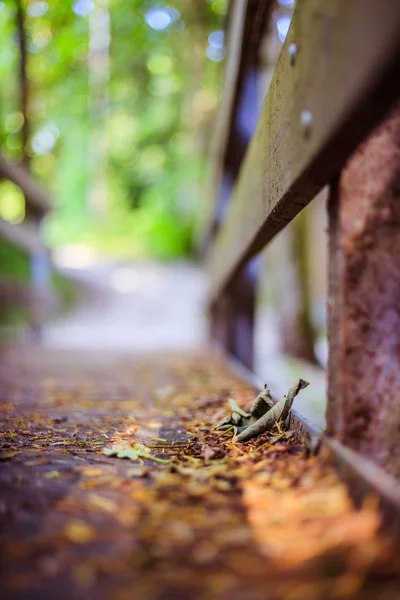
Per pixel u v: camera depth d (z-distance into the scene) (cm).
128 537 35
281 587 30
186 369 116
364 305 42
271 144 53
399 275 42
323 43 37
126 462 47
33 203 192
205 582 31
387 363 42
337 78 35
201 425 60
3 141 229
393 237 42
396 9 27
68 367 118
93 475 44
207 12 207
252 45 86
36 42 205
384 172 42
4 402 75
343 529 35
